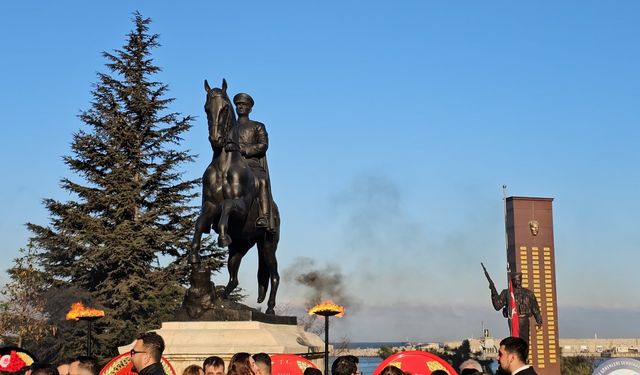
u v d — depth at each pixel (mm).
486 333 47250
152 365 7152
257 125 15438
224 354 12781
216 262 39406
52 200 39031
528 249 37688
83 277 38344
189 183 41156
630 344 67250
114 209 39656
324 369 15773
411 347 61562
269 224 15008
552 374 37156
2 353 9969
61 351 34000
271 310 15469
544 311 37438
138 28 42531
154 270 39156
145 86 41625
